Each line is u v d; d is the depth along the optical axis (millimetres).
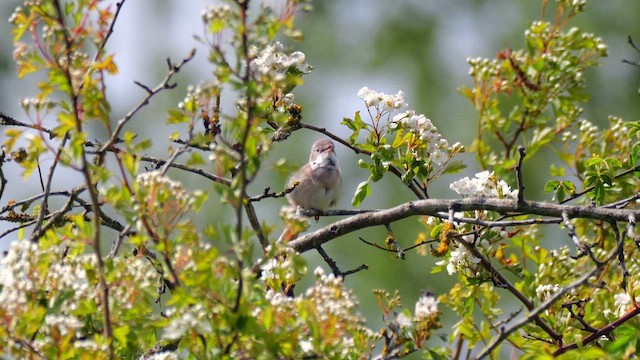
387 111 10672
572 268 10914
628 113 21328
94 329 7285
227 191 6453
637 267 10516
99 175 6922
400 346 8086
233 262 6609
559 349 8719
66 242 7609
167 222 6809
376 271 19188
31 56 6793
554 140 13445
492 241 10422
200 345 6844
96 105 7039
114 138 7668
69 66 6906
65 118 6898
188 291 6750
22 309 6703
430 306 8070
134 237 6750
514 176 13219
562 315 10203
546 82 13094
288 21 6484
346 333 7445
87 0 6934
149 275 7230
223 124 6855
